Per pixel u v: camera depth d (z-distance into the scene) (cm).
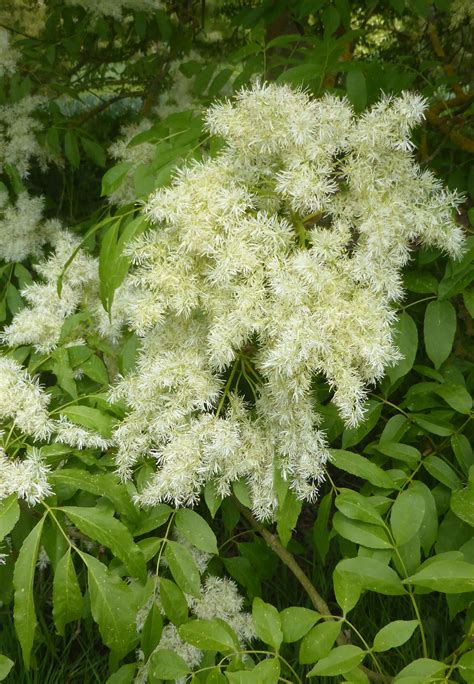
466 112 77
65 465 62
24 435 59
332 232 57
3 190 85
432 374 64
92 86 109
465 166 84
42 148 91
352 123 57
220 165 58
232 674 50
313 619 53
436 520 57
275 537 66
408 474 61
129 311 62
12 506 53
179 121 67
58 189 108
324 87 69
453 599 56
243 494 60
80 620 75
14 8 112
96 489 56
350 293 57
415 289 62
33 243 86
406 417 62
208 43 108
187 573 57
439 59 94
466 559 54
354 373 57
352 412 56
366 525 56
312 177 55
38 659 72
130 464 60
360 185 57
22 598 51
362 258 56
